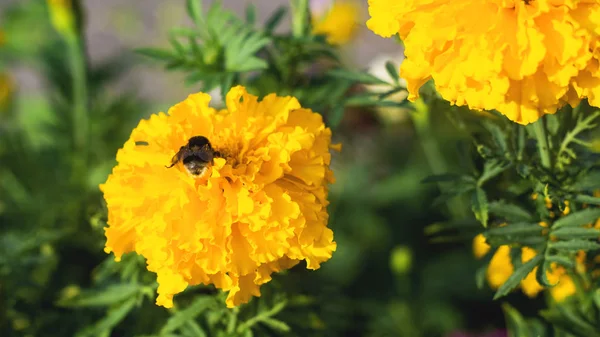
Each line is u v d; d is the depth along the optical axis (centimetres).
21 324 60
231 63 56
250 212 48
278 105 51
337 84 58
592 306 54
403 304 72
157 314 55
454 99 47
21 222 71
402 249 70
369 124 73
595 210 50
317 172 49
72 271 65
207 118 51
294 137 49
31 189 74
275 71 59
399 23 48
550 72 46
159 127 51
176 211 48
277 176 49
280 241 48
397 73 55
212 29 57
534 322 60
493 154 51
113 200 50
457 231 66
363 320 72
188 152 49
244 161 50
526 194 53
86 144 74
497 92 46
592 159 52
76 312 59
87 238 65
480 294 74
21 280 60
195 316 54
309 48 58
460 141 55
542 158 51
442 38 46
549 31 46
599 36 46
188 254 48
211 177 49
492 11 47
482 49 46
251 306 53
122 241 50
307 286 57
